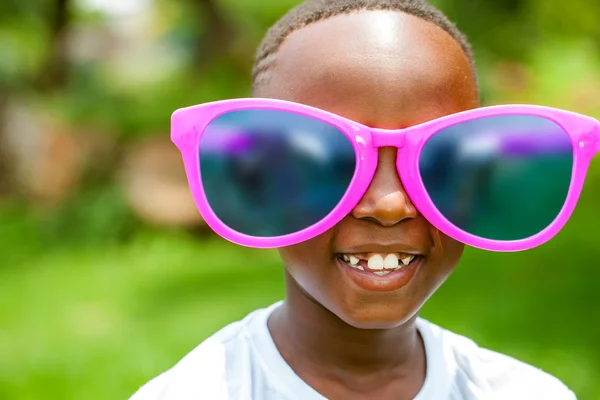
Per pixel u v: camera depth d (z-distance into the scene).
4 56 8.99
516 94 8.54
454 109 1.25
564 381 3.37
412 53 1.22
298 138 1.21
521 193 1.26
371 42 1.22
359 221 1.21
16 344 4.04
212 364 1.35
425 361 1.41
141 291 5.04
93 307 4.73
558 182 1.28
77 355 3.81
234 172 1.25
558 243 5.73
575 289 4.64
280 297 4.66
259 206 1.24
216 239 6.51
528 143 1.25
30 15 9.40
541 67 9.20
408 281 1.23
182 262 5.79
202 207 1.27
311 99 1.22
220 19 7.57
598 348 3.74
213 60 7.59
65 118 7.43
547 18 8.14
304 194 1.22
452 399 1.36
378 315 1.22
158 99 7.46
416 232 1.23
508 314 4.20
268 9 8.13
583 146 1.28
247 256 5.90
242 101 1.23
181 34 9.16
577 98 9.21
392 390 1.35
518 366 1.50
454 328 3.95
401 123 1.20
